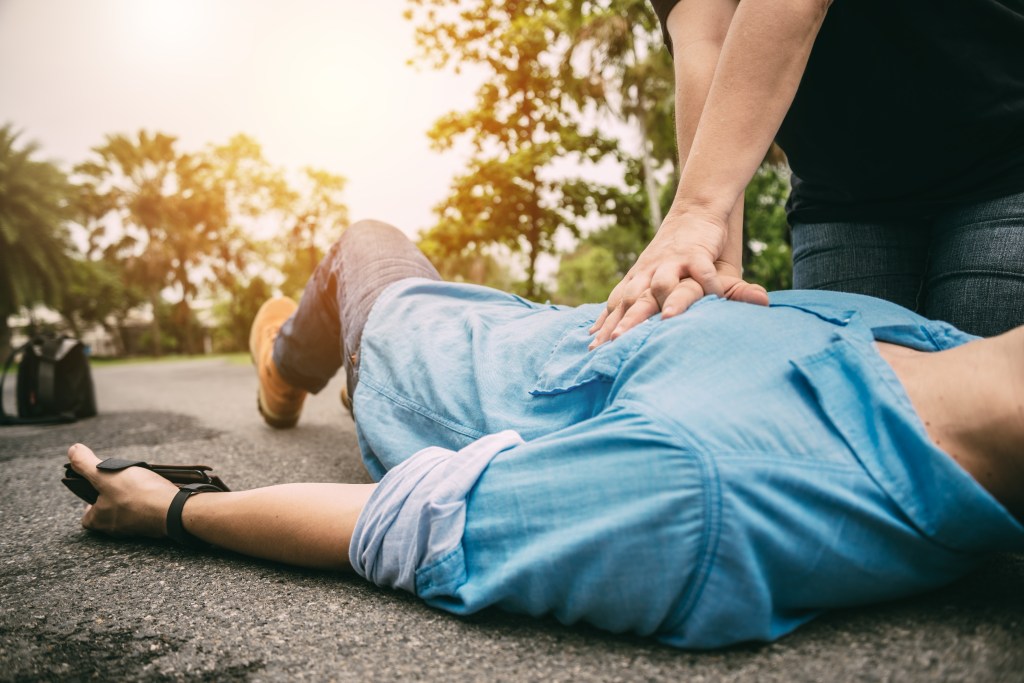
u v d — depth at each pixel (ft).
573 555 2.93
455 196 47.70
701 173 4.17
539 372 4.00
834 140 5.33
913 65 4.66
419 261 5.87
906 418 2.99
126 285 172.96
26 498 7.14
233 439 10.29
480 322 4.60
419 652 3.19
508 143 48.80
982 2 4.39
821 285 6.03
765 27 4.11
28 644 3.58
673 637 3.02
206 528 4.51
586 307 4.42
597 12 48.96
